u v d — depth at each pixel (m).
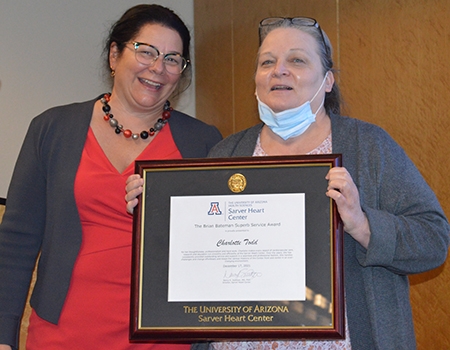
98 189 1.89
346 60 2.70
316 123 1.71
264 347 1.58
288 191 1.54
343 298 1.46
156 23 1.99
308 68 1.66
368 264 1.47
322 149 1.67
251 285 1.51
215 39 3.60
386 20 2.54
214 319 1.50
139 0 3.73
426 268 1.50
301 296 1.48
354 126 1.67
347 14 2.70
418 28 2.42
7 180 3.33
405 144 2.45
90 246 1.88
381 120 2.54
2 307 1.89
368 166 1.59
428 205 1.54
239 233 1.54
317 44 1.70
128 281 1.86
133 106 2.02
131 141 2.03
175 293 1.53
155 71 1.94
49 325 1.86
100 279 1.85
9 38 3.39
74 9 3.56
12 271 1.92
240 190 1.56
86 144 1.98
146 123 2.06
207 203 1.57
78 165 1.93
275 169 1.56
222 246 1.54
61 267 1.86
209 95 3.65
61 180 1.91
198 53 3.76
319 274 1.48
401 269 1.49
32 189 1.96
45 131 1.98
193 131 2.09
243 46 3.35
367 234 1.47
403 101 2.46
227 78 3.48
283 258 1.51
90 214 1.90
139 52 1.96
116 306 1.84
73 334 1.83
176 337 1.51
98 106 2.06
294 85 1.64
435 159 2.34
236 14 3.42
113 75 2.12
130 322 1.53
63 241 1.88
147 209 1.58
